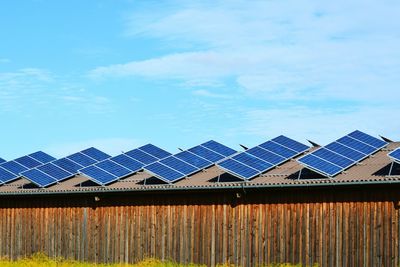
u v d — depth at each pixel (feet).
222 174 105.70
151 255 106.93
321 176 95.55
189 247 103.76
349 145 103.40
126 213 109.91
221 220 101.35
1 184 127.34
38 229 118.62
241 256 99.25
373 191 90.12
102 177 113.19
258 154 107.34
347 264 91.09
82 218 114.01
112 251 110.52
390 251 88.22
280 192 97.04
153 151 126.82
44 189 117.60
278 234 96.58
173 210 105.70
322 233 93.25
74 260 112.06
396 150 91.25
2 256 121.70
